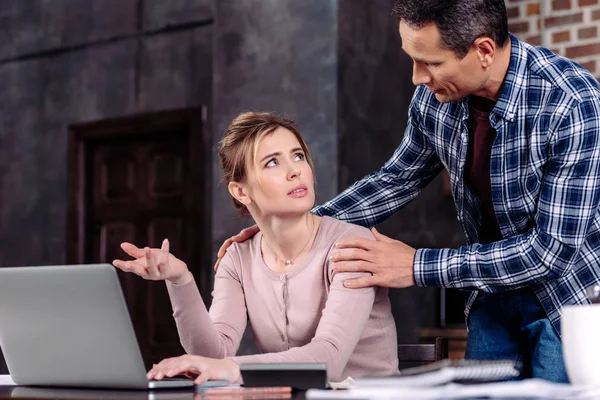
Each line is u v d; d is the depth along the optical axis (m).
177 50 6.75
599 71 5.57
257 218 2.62
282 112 6.02
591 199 2.50
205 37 6.62
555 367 2.68
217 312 2.64
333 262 2.49
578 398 1.38
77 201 7.20
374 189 3.22
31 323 1.98
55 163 7.36
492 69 2.60
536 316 2.78
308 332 2.52
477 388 1.34
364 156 6.05
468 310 3.02
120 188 7.14
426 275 2.52
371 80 6.19
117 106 7.03
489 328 2.91
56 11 7.39
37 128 7.47
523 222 2.73
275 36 6.10
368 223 3.21
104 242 7.18
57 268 1.87
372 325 2.54
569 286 2.69
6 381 2.23
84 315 1.88
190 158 6.59
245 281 2.66
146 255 2.21
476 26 2.42
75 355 1.94
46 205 7.39
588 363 1.55
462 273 2.56
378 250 2.53
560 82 2.58
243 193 2.62
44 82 7.45
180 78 6.71
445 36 2.41
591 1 5.61
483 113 2.76
